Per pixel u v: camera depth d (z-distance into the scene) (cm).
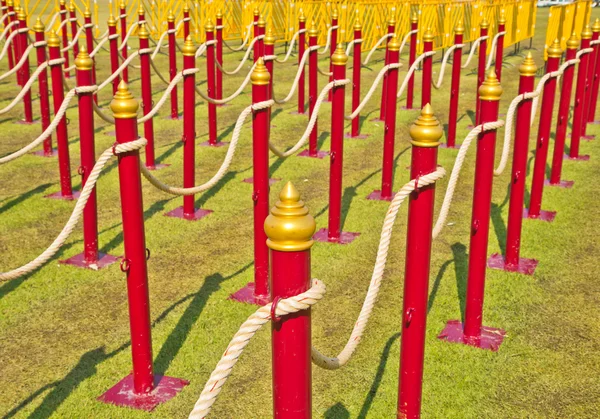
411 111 1058
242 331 193
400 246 551
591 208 627
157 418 336
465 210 630
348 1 1576
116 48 1021
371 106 1098
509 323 422
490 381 362
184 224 599
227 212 629
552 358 384
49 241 559
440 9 1653
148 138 749
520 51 1662
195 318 433
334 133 539
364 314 266
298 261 191
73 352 396
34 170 746
